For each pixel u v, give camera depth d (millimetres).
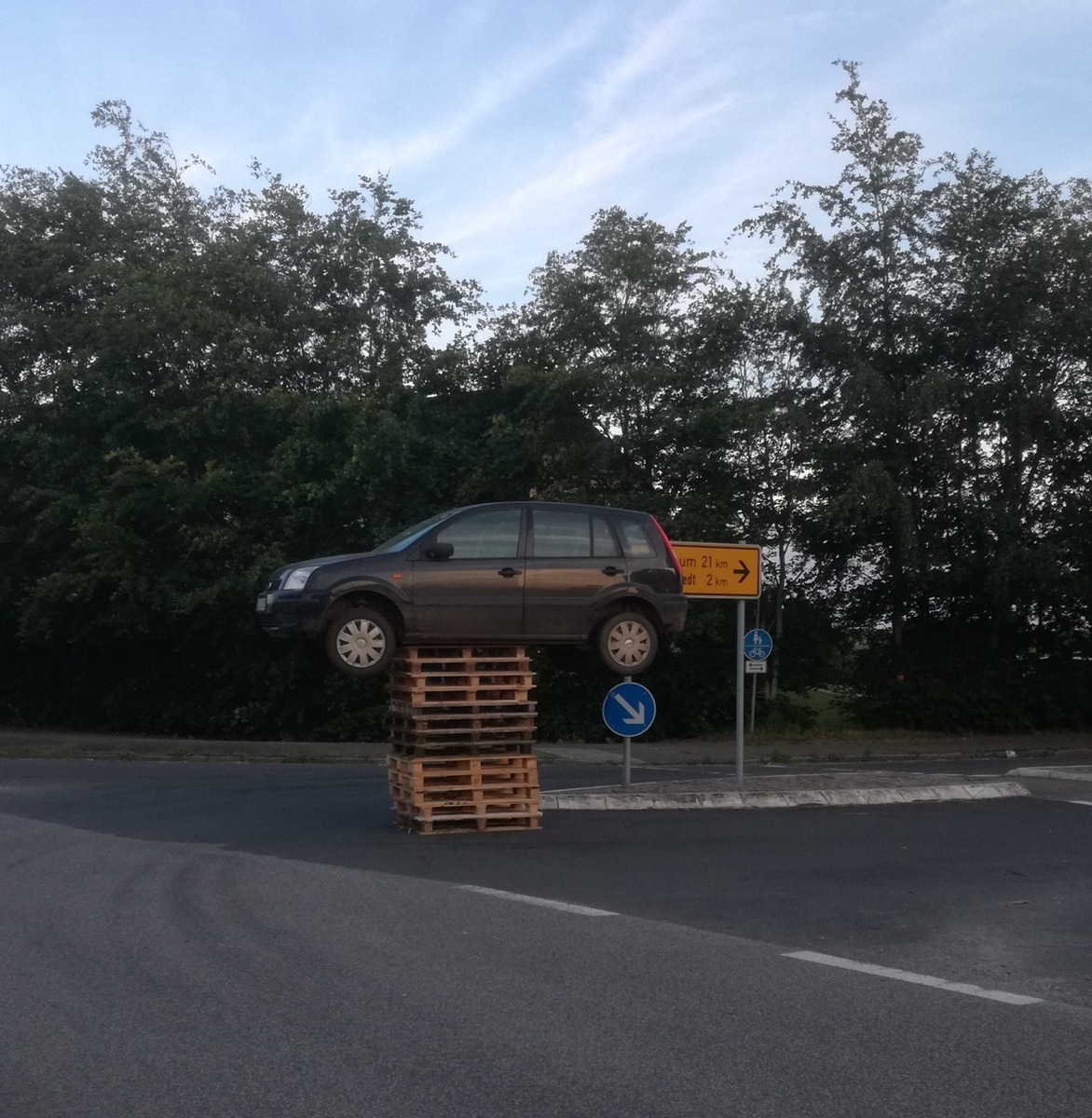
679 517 24625
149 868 10297
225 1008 6438
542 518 12984
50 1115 5059
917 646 28281
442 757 12336
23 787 16266
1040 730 28406
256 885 9578
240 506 26266
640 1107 5105
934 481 26656
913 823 12953
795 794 14281
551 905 8930
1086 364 26516
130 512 25484
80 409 27594
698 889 9578
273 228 28797
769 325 26516
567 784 17828
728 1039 5957
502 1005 6477
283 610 12516
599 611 12984
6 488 27688
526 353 26656
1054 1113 5066
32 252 28625
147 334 25875
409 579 12422
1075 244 25531
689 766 21828
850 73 26453
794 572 27469
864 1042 5938
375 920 8383
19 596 28500
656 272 25859
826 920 8570
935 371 25484
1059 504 27266
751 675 26609
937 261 26156
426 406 26781
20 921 8336
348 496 24828
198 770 19062
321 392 27188
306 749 22844
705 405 25625
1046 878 10172
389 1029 6086
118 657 29078
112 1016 6309
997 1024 6242
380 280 27969
